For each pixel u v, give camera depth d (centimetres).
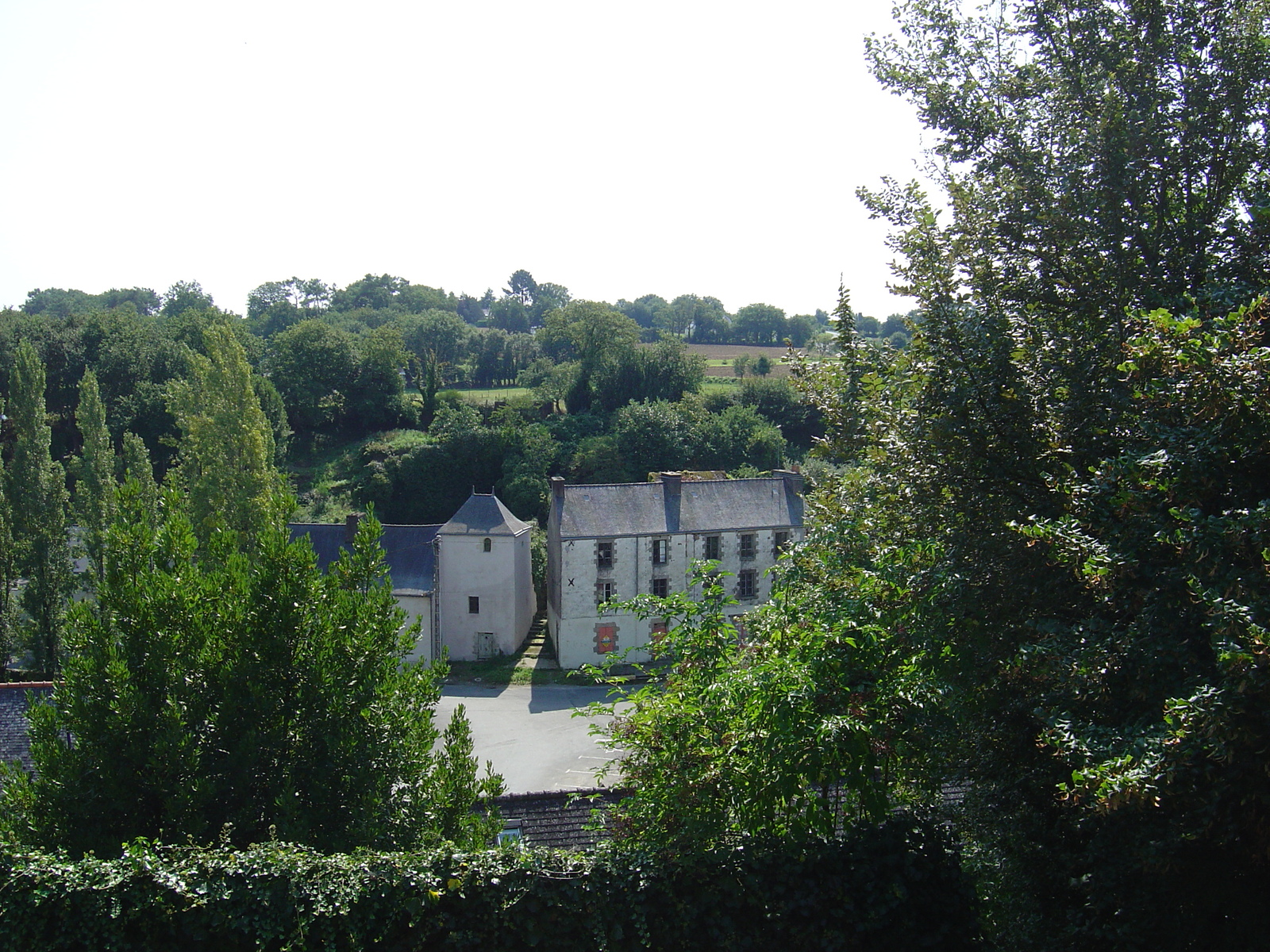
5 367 6931
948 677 998
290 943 962
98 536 3841
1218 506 858
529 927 980
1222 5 1225
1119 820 870
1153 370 902
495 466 6675
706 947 986
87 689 1230
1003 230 1277
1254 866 820
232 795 1227
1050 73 1332
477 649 4406
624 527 4284
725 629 1198
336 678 1317
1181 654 788
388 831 1285
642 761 1212
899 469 1173
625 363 8194
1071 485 923
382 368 8288
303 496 6819
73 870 996
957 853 1063
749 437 6919
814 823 1034
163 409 6781
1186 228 1243
